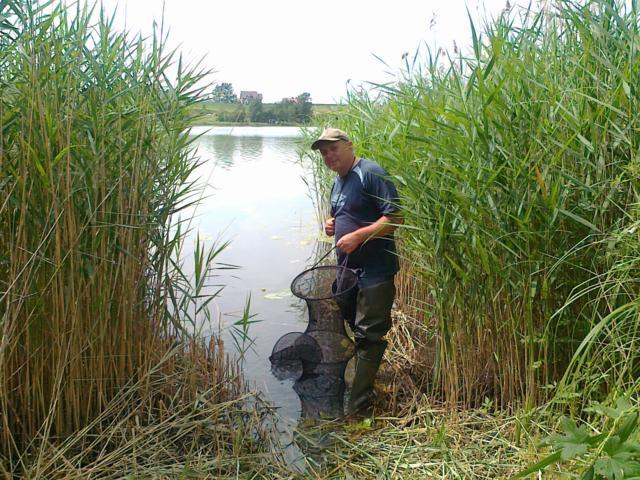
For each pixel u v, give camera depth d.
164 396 3.53
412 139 3.41
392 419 3.54
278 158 18.80
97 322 3.15
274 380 4.11
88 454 3.05
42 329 3.04
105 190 3.14
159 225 3.48
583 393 2.99
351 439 3.33
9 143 2.88
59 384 2.93
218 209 10.50
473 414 3.40
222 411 3.51
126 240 3.22
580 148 3.19
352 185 3.70
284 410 3.69
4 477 2.80
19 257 2.90
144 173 3.32
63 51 3.12
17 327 2.99
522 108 3.21
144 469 2.93
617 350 2.76
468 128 3.26
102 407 3.26
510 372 3.41
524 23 3.53
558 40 3.51
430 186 3.47
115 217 3.19
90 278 3.05
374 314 3.62
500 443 3.07
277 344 4.21
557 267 3.17
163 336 3.62
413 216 3.57
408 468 2.98
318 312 3.99
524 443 3.05
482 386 3.60
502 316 3.44
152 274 3.47
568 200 3.25
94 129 3.06
